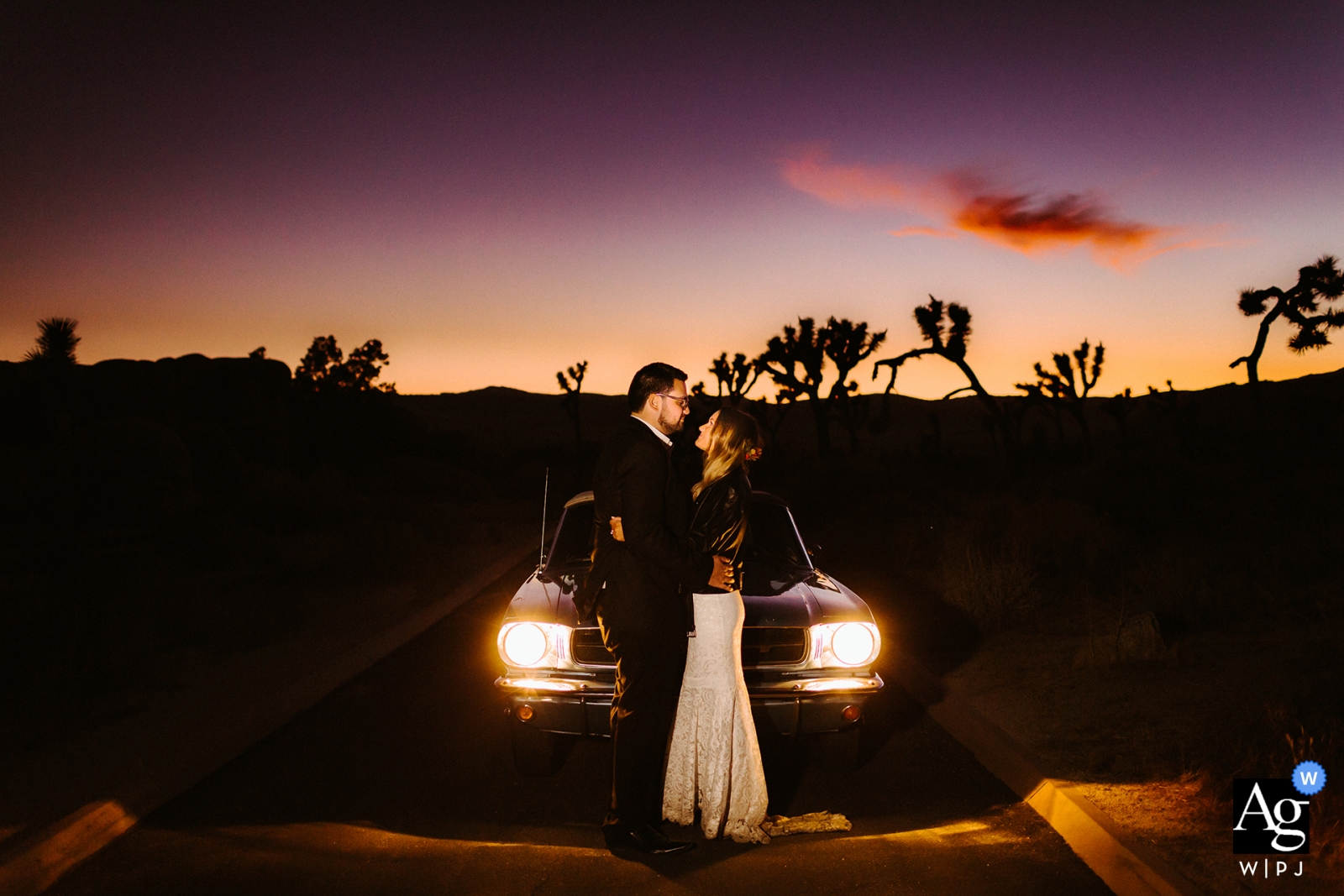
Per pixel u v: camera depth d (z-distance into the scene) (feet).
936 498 67.51
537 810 15.39
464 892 12.14
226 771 17.30
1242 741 16.49
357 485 102.83
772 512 20.48
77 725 19.27
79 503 52.34
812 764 17.89
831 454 106.01
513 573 47.16
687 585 13.23
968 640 28.94
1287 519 44.32
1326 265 73.00
